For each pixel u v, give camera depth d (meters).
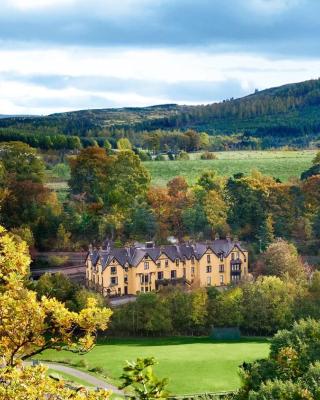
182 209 170.00
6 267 30.25
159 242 155.62
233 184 176.00
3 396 24.38
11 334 28.69
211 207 167.25
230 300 114.94
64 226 161.25
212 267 140.00
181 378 84.94
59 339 29.48
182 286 128.88
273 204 170.62
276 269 133.75
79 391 27.55
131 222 162.38
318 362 57.66
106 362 92.88
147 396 26.20
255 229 167.25
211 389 80.38
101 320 29.44
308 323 68.38
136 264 132.88
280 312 112.00
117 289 132.12
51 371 85.06
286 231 164.00
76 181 184.88
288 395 52.81
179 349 102.62
